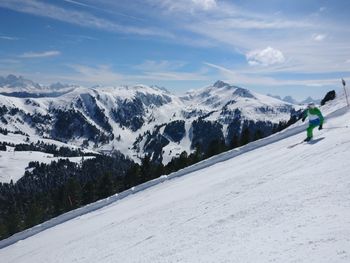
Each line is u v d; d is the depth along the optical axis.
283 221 7.93
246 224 8.84
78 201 94.81
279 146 23.45
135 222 15.95
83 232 19.45
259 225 8.34
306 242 6.23
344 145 14.68
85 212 30.05
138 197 26.67
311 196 9.02
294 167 14.17
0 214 133.62
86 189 95.44
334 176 10.23
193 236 9.80
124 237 13.55
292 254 5.95
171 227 12.09
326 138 18.44
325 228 6.59
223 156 29.09
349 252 5.24
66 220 29.86
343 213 7.05
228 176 18.97
